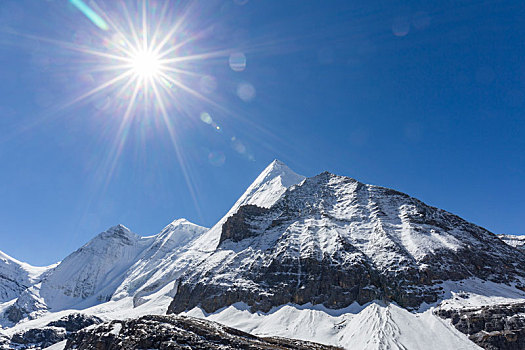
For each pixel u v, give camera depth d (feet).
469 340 274.16
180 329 250.16
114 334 272.51
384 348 257.34
